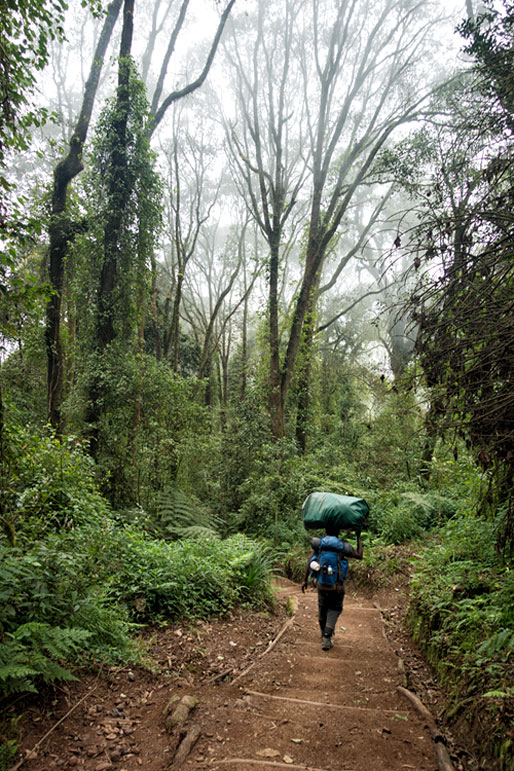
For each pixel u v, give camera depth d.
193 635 5.12
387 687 4.28
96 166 12.74
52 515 5.67
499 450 3.63
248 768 2.78
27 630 3.37
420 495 11.52
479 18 4.93
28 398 15.38
